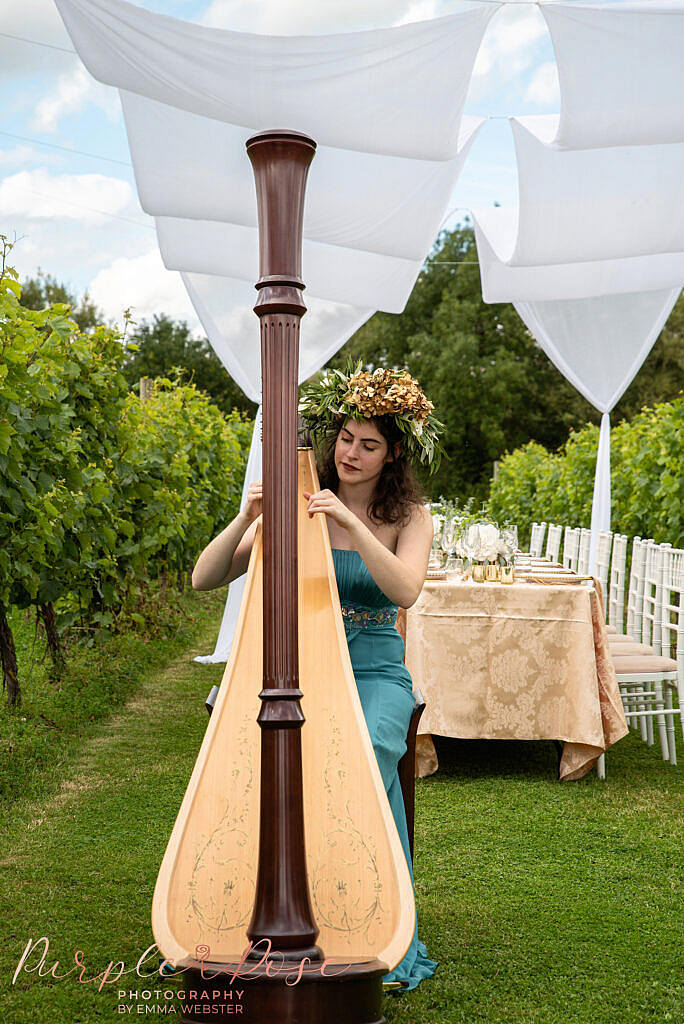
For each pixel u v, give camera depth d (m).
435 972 2.56
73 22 3.61
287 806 1.90
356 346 31.42
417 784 4.56
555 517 11.95
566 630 4.57
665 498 8.15
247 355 6.75
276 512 1.92
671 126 4.12
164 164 4.99
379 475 2.73
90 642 6.39
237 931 1.98
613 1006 2.39
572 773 4.59
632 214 5.52
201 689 6.34
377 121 4.04
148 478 6.82
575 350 7.73
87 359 5.59
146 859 3.33
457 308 29.67
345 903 2.01
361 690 2.58
